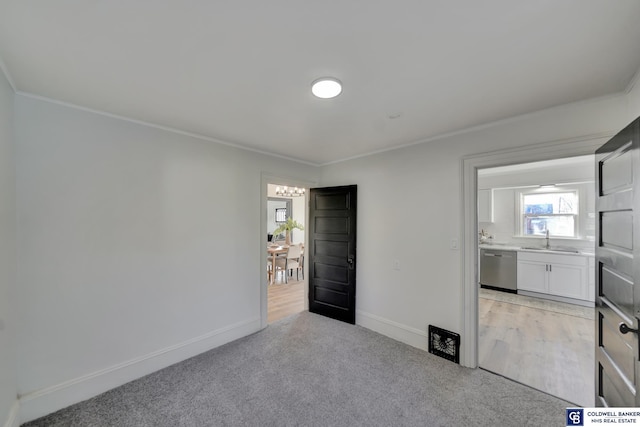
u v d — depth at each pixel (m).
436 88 1.78
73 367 2.02
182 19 1.15
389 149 3.22
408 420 1.87
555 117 2.08
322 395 2.12
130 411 1.94
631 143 1.32
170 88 1.78
